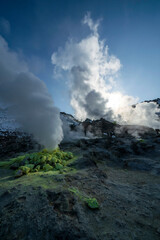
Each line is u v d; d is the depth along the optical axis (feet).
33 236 5.70
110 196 9.96
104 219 7.11
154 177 15.58
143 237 6.00
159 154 25.49
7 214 7.07
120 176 16.05
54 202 8.13
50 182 11.23
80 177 13.21
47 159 17.62
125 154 27.94
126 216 7.54
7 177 13.83
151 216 7.63
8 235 5.81
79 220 6.75
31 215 6.90
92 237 5.72
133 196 10.23
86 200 8.79
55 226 6.16
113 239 5.73
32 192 9.24
